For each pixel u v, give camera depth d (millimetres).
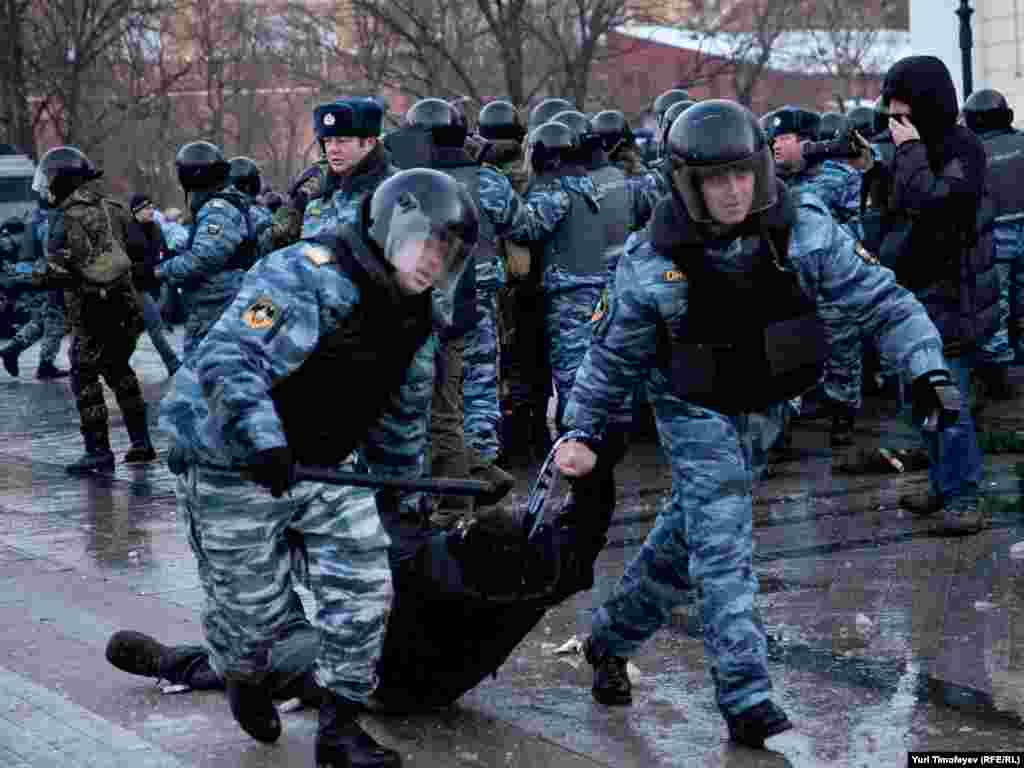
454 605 4531
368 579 4266
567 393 8977
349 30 34625
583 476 4516
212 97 43094
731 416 4441
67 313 10188
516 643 4695
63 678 5367
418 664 4660
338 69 36344
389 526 4699
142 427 10547
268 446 3916
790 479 8578
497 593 4512
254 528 4227
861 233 9531
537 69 33781
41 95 35719
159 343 15547
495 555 4535
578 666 5332
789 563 6652
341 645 4258
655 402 4516
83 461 10234
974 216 6871
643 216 9203
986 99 10602
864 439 9781
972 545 6773
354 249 4016
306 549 4316
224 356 3969
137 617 6184
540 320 9625
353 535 4258
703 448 4422
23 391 15727
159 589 6719
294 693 4902
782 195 4305
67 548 7711
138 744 4645
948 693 4844
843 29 46156
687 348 4355
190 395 4203
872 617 5738
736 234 4289
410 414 4383
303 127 50031
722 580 4414
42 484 9852
